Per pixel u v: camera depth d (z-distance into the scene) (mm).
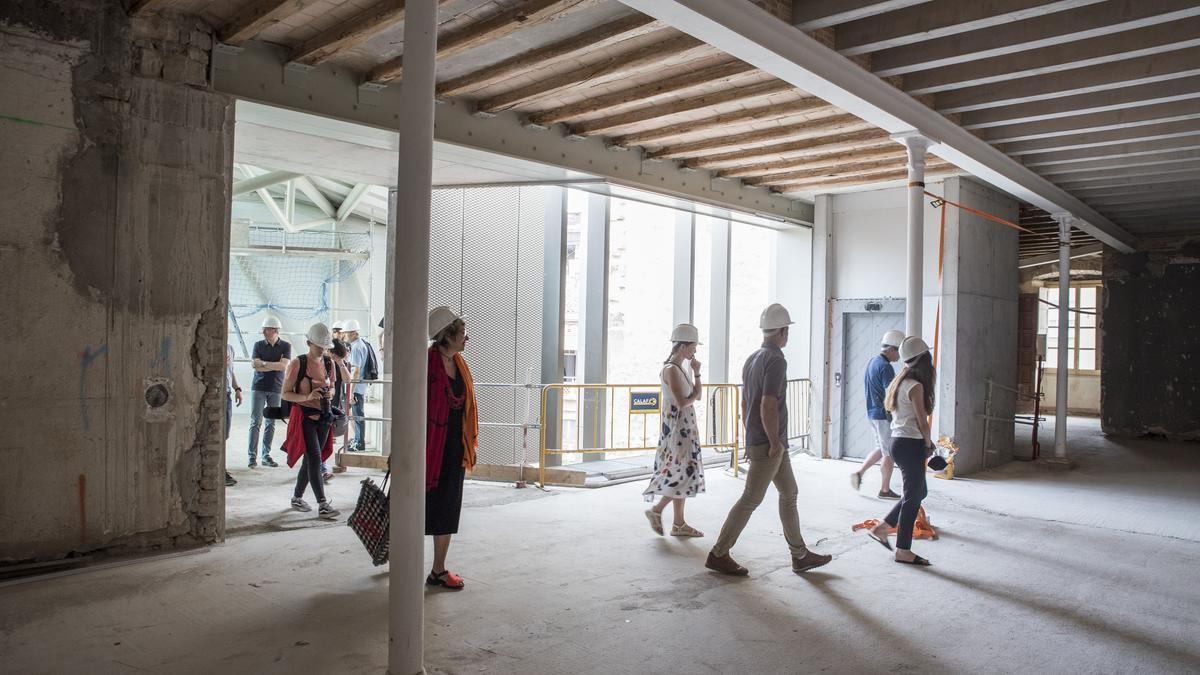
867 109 5988
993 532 6578
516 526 6344
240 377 16047
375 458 8883
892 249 10422
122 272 5109
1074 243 14812
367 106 6449
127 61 5117
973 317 9852
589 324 10602
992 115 6906
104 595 4461
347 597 4488
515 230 10164
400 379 3414
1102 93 6324
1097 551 6000
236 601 4398
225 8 5266
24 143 4730
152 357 5238
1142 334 13828
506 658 3703
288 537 5789
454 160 7531
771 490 8125
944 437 9289
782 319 5145
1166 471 10141
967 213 9695
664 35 5516
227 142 5582
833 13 4867
